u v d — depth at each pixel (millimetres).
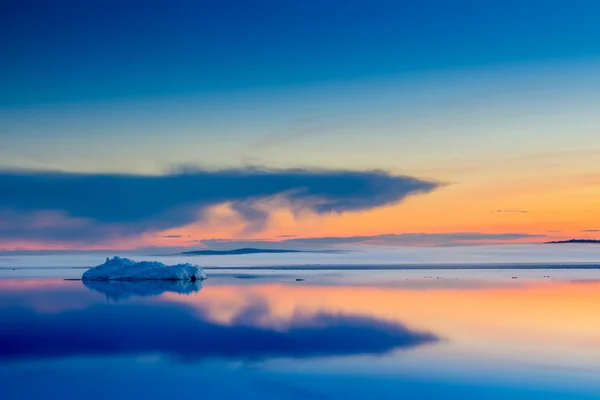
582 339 25703
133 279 66500
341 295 45875
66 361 22203
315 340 25938
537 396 17516
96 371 20688
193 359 22438
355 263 167875
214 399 17453
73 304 39812
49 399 17500
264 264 157000
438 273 86875
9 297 44812
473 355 22625
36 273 90500
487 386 18516
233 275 81625
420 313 34438
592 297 43312
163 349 24328
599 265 127688
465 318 32250
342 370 20516
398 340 25750
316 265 141750
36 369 20969
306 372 20297
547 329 28297
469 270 100500
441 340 25688
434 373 20062
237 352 23578
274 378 19625
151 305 39156
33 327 29906
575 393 17781
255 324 30672
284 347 24484
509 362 21469
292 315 34000
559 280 64875
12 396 17797
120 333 28094
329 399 17422
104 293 48219
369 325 30016
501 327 29016
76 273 89812
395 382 19016
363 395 17734
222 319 32562
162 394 17969
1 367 21297
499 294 46031
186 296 45312
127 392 18172
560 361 21594
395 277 73750
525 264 142375
